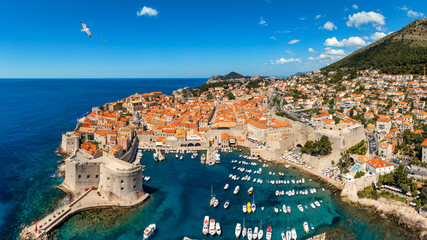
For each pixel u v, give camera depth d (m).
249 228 99.69
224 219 108.75
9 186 129.12
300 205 117.25
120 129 192.50
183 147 195.75
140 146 197.62
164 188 133.88
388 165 135.62
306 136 191.12
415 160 139.75
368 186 127.06
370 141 188.88
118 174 114.56
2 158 166.25
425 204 106.62
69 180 127.12
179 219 108.31
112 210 112.56
